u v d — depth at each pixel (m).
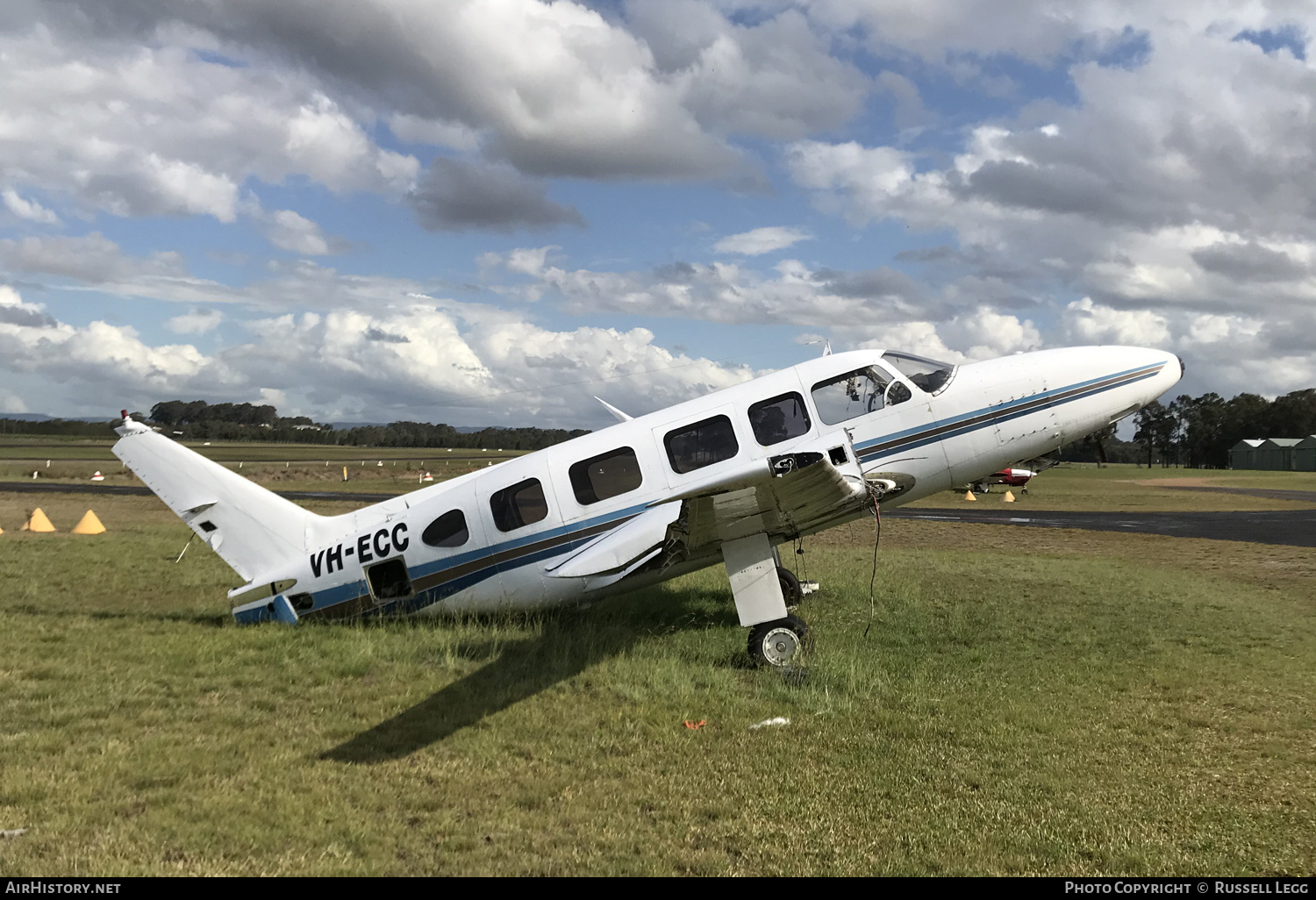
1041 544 19.91
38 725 5.91
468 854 4.04
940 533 22.20
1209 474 85.62
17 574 13.94
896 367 9.83
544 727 6.08
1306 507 34.09
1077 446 11.48
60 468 59.81
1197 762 5.41
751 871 3.90
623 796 4.79
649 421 9.59
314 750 5.55
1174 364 10.75
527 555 9.54
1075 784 5.02
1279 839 4.28
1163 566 16.11
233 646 8.49
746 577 8.27
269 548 10.11
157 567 14.98
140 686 6.95
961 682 7.38
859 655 8.32
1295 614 10.84
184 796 4.66
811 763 5.36
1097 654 8.49
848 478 8.39
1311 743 5.78
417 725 6.11
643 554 7.90
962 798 4.80
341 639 8.85
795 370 9.69
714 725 6.18
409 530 9.77
